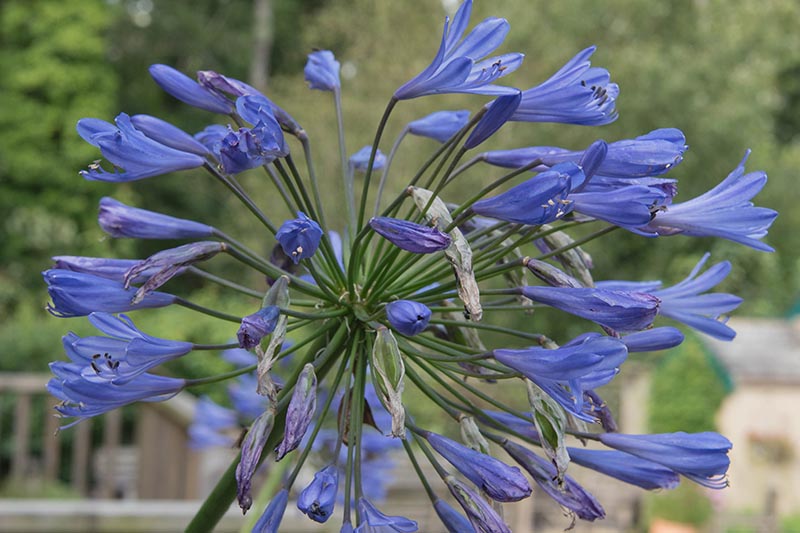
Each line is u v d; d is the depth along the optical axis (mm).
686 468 1958
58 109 23641
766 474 11273
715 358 10094
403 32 15516
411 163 14078
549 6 16828
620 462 1997
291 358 3301
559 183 1772
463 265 1832
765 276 18234
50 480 8164
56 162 23188
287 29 27719
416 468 1916
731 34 18234
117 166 1968
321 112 15141
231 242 2072
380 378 1812
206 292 18828
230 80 2158
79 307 1884
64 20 23875
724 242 17359
